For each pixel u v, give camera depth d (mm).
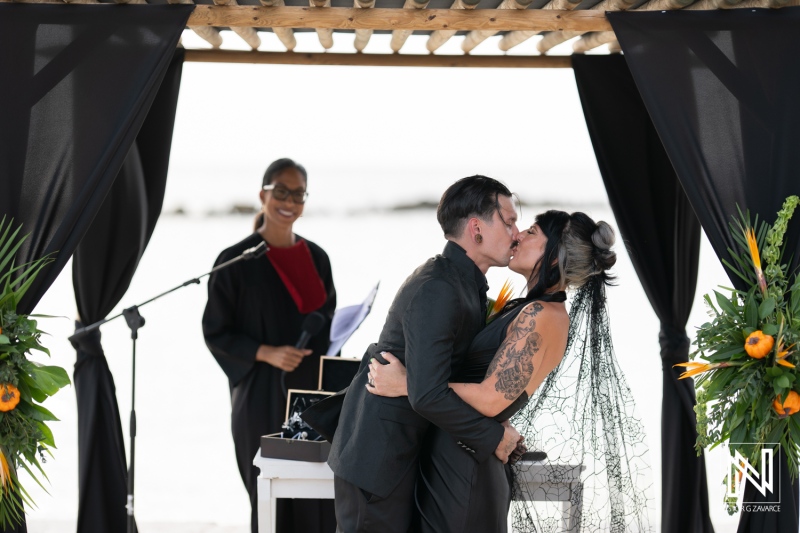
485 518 3012
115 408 4637
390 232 19750
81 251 4613
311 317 4668
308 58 4824
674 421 4676
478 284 3076
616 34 3521
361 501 3016
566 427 3312
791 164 3447
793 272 3357
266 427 4785
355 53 4832
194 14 3490
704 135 3471
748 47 3496
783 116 3461
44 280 3305
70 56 3383
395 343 3084
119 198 4656
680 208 4770
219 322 4848
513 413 3021
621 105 4781
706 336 3311
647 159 4781
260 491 3545
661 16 3521
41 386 3178
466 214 3053
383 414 3031
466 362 3064
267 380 4816
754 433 3242
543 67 4859
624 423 3322
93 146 3359
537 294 3109
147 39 3404
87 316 4625
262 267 4926
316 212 22766
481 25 3576
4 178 3322
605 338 3293
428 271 3020
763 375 3197
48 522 5547
